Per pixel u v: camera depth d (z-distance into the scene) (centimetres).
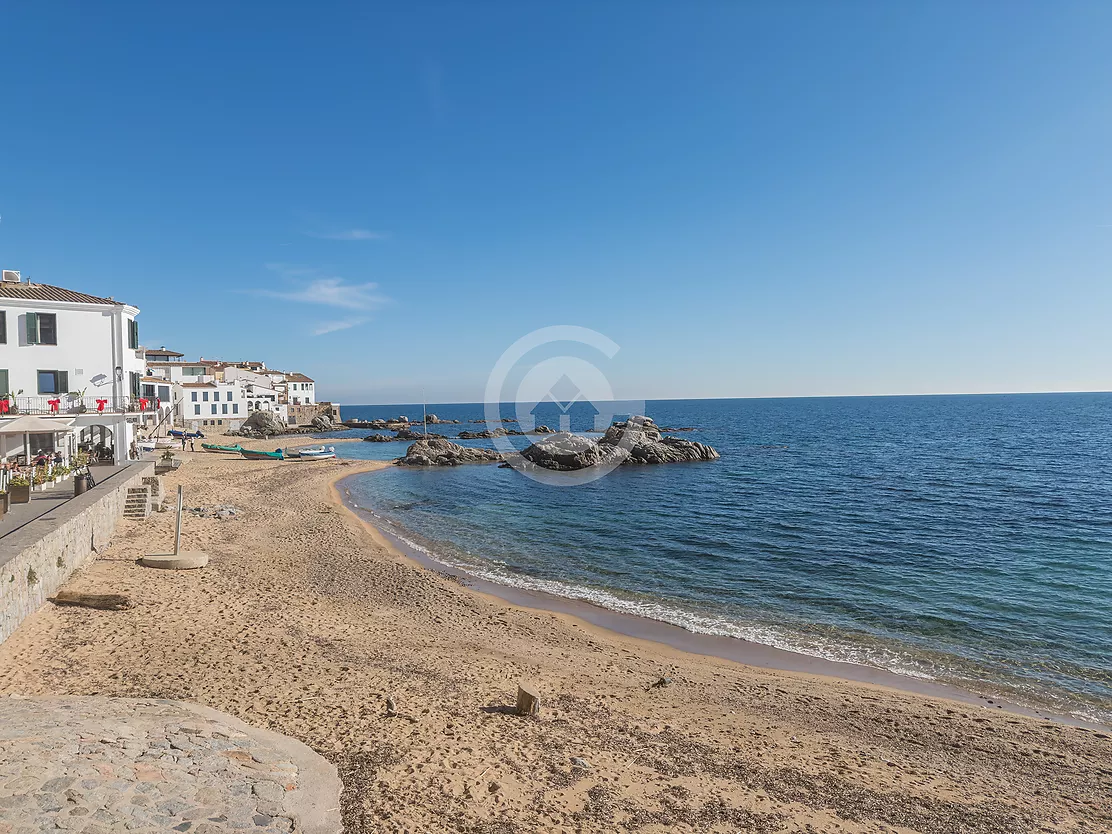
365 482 5000
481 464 6347
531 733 994
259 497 3669
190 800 605
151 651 1267
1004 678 1445
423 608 1852
